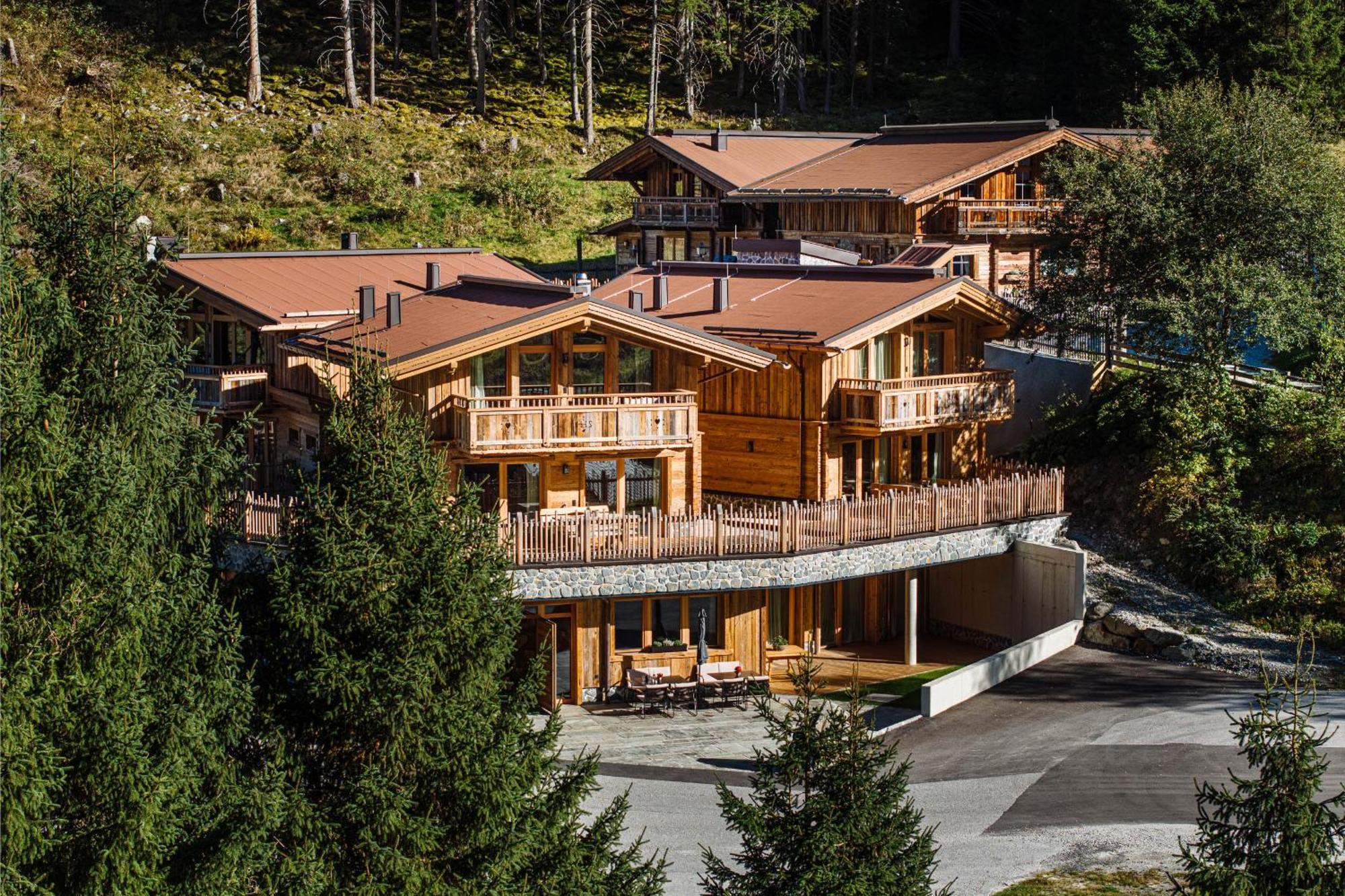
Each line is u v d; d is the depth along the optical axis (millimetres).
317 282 49781
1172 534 43406
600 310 38000
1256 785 21188
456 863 21344
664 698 37438
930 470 45375
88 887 19062
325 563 21625
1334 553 41156
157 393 24359
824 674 40750
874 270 45844
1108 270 47750
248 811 19641
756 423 43469
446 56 98812
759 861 20688
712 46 98062
